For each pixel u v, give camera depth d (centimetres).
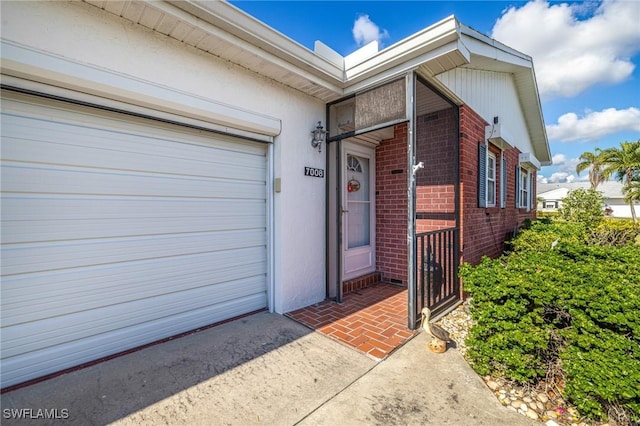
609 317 212
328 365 262
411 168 331
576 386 196
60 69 220
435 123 482
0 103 216
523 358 225
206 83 303
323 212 435
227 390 226
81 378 237
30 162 229
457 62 321
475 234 491
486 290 263
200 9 249
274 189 383
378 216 559
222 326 339
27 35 207
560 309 240
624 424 189
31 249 230
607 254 379
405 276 521
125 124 275
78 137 250
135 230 284
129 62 253
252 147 375
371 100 372
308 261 412
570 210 1110
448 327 347
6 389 221
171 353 278
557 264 306
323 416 201
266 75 350
